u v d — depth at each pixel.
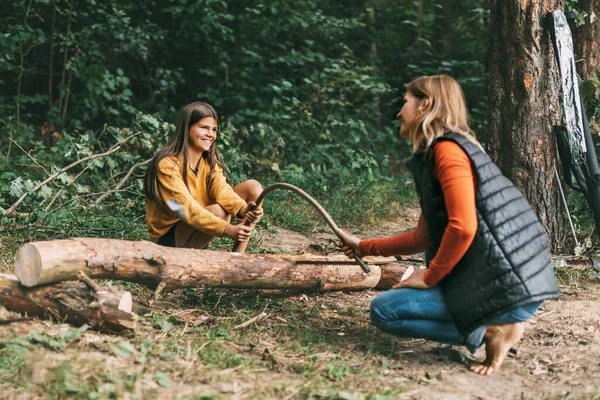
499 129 5.29
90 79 8.57
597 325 3.95
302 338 3.47
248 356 3.18
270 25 10.38
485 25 12.11
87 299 3.16
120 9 9.84
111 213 5.74
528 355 3.46
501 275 2.85
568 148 5.13
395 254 3.32
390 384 2.99
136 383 2.66
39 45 9.56
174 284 3.52
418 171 3.04
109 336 3.14
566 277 4.95
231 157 7.39
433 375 3.14
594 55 5.81
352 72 9.88
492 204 2.86
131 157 6.57
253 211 3.90
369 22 11.98
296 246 5.62
